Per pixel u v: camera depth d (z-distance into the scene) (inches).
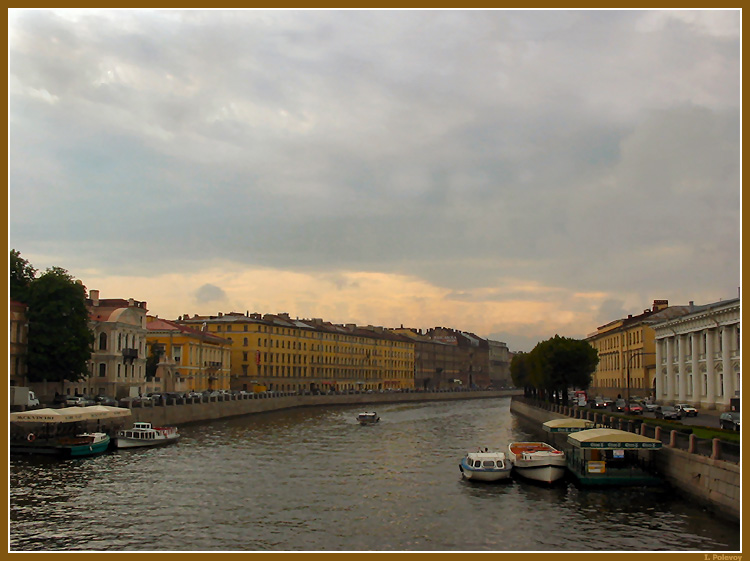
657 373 4239.7
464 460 2039.9
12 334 2984.7
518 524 1406.3
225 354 5949.8
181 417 3469.5
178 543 1284.4
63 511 1521.9
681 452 1595.7
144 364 4220.0
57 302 3080.7
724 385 3198.8
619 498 1619.1
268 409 4933.6
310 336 7190.0
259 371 6294.3
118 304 4148.6
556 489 1748.3
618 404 3614.7
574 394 4234.7
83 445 2330.2
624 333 5418.3
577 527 1373.0
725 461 1376.7
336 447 2723.9
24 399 2618.1
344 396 6205.7
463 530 1366.9
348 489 1784.0
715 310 3267.7
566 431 2223.2
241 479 1924.2
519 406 4872.0
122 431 2615.7
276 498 1668.3
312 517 1478.8
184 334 5022.1
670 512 1457.9
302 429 3543.3
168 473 2009.1
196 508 1557.6
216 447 2659.9
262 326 6392.7
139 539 1310.3
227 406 4173.2
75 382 3481.8
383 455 2479.1
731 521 1327.5
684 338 3833.7
